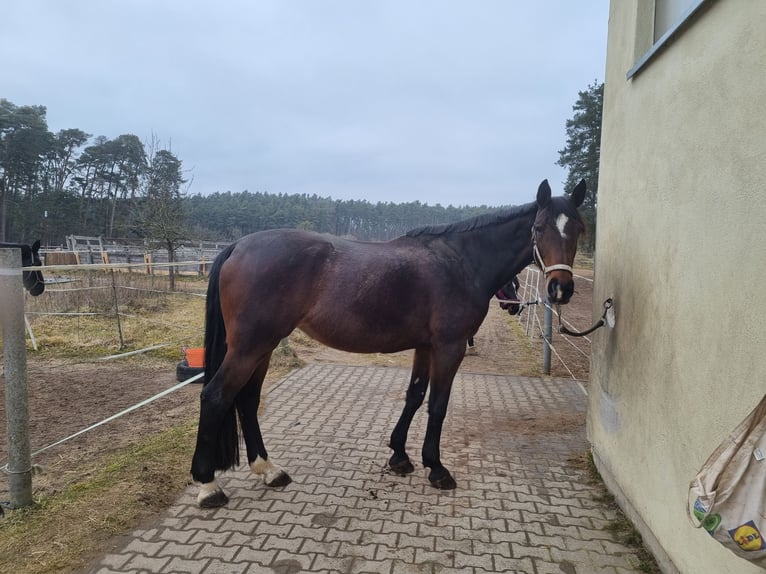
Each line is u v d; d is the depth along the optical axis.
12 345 2.68
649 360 2.53
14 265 2.62
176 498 2.98
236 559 2.38
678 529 2.16
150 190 18.23
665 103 2.46
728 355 1.81
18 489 2.76
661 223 2.45
